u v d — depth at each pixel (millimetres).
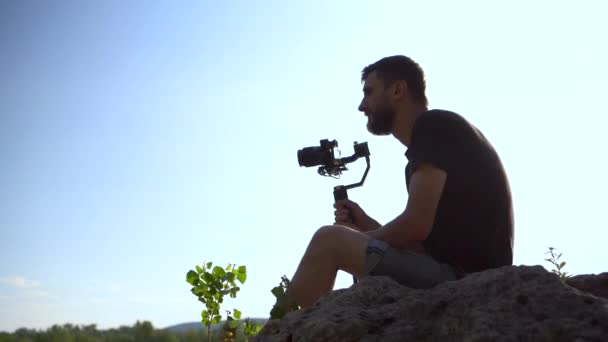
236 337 6145
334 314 2643
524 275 2625
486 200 3500
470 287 2646
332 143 4262
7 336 35812
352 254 3299
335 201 4254
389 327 2588
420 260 3340
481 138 3664
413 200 3449
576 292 2562
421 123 3623
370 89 4098
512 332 2412
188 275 6375
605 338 2357
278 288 3266
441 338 2518
